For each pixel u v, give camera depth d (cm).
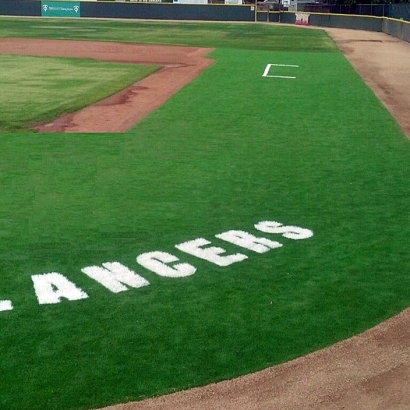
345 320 570
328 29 5525
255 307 591
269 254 713
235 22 6456
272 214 848
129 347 522
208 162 1102
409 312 586
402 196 935
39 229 779
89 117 1486
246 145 1233
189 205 877
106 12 6638
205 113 1548
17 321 560
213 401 454
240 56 2956
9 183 963
